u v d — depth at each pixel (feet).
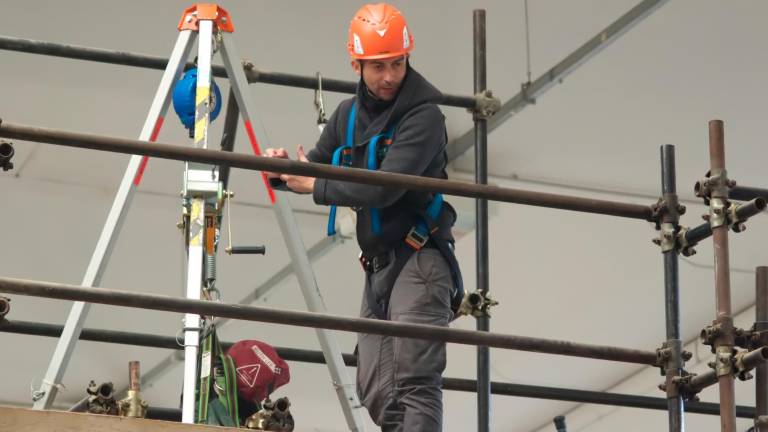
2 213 133.08
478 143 60.44
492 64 116.57
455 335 46.21
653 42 114.83
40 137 45.06
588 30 112.37
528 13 111.24
